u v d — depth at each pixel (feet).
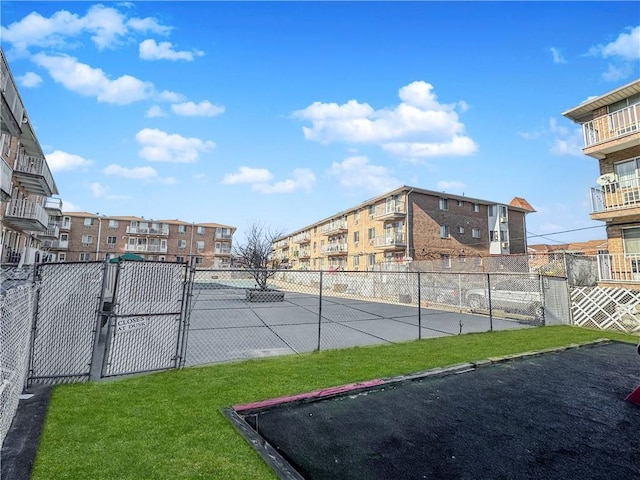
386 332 29.99
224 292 67.36
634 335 29.50
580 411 13.33
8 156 62.90
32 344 14.71
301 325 32.71
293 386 15.01
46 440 9.70
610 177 46.14
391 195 101.60
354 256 118.62
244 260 87.35
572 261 42.29
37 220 74.74
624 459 9.86
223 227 199.41
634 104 43.50
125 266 16.56
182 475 8.23
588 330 32.17
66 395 13.23
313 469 9.16
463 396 14.84
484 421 12.34
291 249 188.65
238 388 14.55
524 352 22.27
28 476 8.00
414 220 96.73
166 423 11.01
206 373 16.61
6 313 9.76
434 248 97.81
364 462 9.55
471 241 104.99
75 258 164.45
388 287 64.23
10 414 10.40
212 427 10.85
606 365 19.92
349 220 124.57
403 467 9.32
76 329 15.48
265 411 12.92
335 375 16.75
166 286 17.63
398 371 17.62
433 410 13.29
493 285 47.73
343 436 11.08
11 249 76.54
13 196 76.33
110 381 15.15
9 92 43.73
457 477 8.88
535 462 9.66
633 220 43.91
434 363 19.22
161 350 17.25
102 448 9.35
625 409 13.55
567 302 37.04
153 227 183.32
